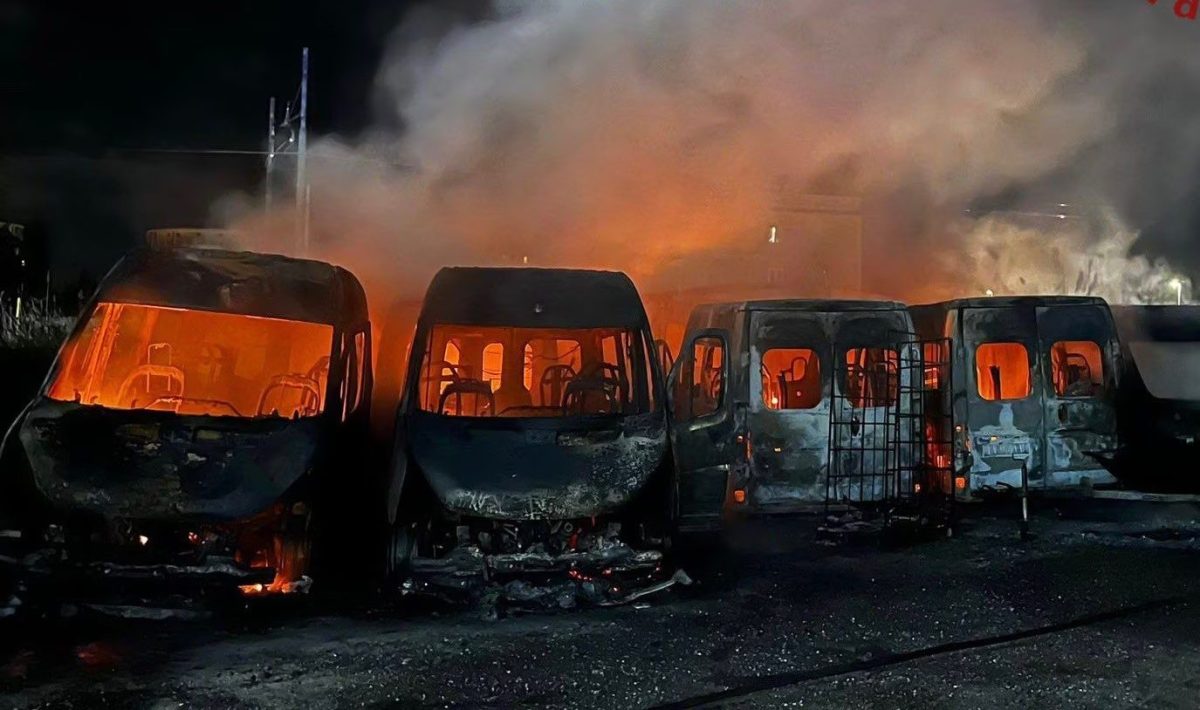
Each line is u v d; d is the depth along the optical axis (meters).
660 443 7.43
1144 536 9.55
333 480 7.23
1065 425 10.73
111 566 6.35
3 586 6.33
